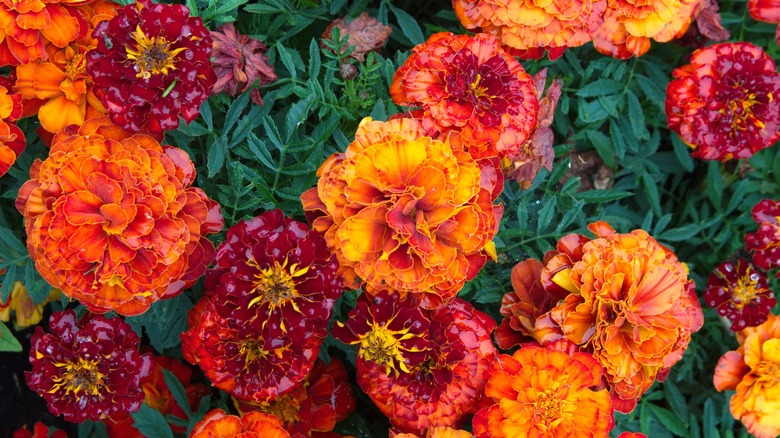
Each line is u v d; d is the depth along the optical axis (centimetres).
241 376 39
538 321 40
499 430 39
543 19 41
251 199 41
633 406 42
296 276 37
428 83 39
